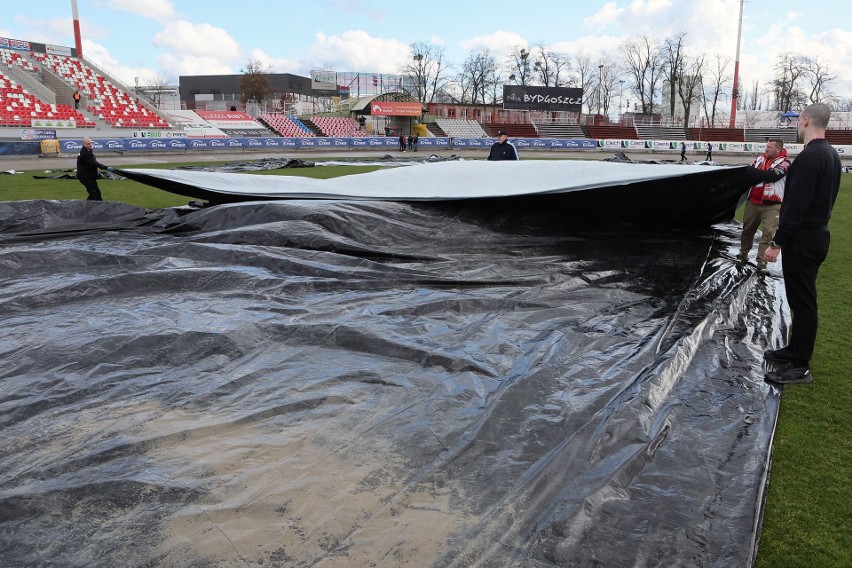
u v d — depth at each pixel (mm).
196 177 8406
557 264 5992
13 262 5492
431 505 2395
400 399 3227
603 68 75562
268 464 2615
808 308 3830
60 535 2158
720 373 3891
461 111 57844
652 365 3777
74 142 28844
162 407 3068
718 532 2352
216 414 3016
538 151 44031
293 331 3979
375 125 53562
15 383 3303
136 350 3678
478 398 3266
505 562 2117
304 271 5273
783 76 70312
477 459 2711
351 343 3869
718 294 5520
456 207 6934
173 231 7070
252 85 71125
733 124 51094
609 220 7281
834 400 3670
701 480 2672
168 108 68625
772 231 6430
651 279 5852
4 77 33375
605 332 4348
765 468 2807
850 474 2918
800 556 2369
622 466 2678
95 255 5637
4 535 2152
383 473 2588
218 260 5559
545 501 2439
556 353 3836
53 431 2828
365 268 5402
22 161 25234
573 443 2814
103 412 3012
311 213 6309
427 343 3959
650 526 2352
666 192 6664
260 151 36094
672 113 63781
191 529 2203
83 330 4004
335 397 3193
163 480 2461
